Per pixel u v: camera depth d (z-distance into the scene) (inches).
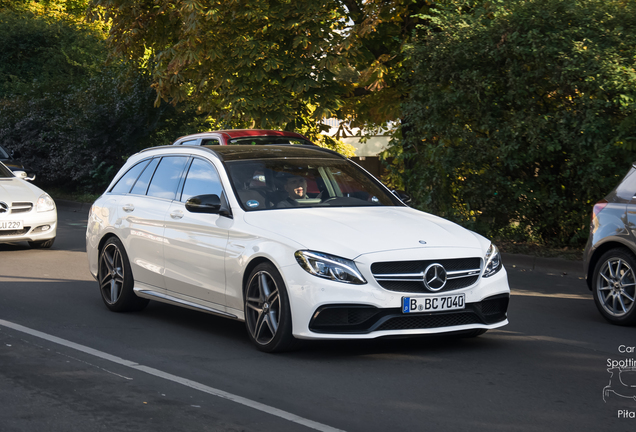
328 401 185.3
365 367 218.2
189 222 266.5
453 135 502.9
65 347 240.8
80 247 520.7
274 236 232.5
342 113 738.2
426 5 629.9
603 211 302.2
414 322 225.0
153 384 199.0
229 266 246.2
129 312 305.4
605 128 440.1
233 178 263.1
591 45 434.6
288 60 575.8
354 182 282.8
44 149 983.6
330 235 228.8
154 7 639.8
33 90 1026.7
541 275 428.8
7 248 515.2
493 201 507.2
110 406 179.6
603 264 297.9
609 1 442.3
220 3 552.7
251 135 527.8
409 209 274.2
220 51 572.7
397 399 187.3
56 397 186.5
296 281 222.2
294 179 268.7
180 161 291.4
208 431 162.7
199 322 285.9
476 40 474.3
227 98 579.2
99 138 903.1
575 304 337.7
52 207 508.4
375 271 221.1
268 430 163.6
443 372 213.6
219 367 217.6
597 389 198.1
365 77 636.1
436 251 228.2
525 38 452.1
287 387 197.3
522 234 514.0
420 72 509.0
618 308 293.0
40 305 316.2
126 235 297.9
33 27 1233.4
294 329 223.1
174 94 641.6
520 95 472.4
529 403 184.9
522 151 486.9
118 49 661.3
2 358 225.5
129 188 312.2
